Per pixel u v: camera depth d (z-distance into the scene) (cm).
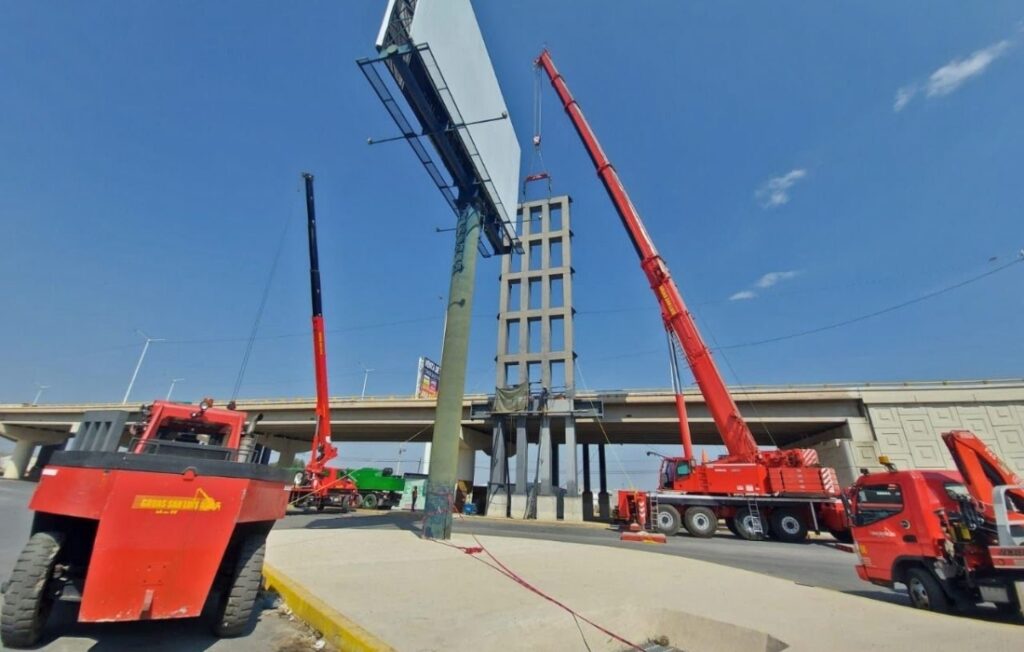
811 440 3412
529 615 573
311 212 2128
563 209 3819
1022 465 2569
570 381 3391
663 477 2269
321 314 2173
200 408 718
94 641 509
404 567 884
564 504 3103
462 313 1592
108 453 469
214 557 490
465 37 1623
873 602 688
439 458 1445
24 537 1108
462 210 1758
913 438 2788
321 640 548
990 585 653
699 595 705
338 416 4128
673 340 2253
